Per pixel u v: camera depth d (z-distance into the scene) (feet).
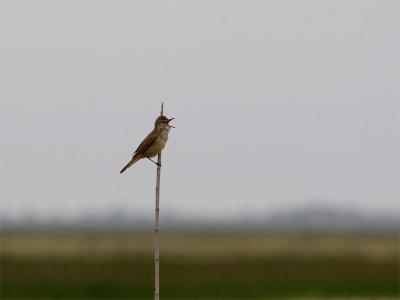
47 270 176.35
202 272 175.01
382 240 318.45
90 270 177.06
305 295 132.46
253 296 133.39
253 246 262.88
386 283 148.77
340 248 241.35
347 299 125.49
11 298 132.46
